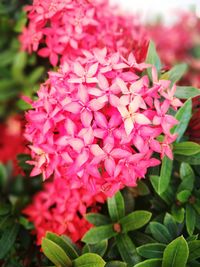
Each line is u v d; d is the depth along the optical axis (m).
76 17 0.28
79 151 0.20
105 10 0.31
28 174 0.30
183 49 0.42
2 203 0.29
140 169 0.21
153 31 0.40
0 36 0.36
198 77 0.36
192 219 0.23
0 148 0.36
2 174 0.31
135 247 0.24
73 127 0.21
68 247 0.22
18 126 0.34
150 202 0.26
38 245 0.29
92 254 0.21
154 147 0.21
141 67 0.23
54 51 0.29
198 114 0.26
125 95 0.21
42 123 0.22
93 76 0.22
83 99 0.21
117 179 0.21
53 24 0.28
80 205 0.27
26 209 0.29
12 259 0.27
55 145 0.21
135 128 0.20
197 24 0.42
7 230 0.28
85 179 0.21
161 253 0.22
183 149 0.24
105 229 0.24
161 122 0.21
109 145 0.20
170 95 0.22
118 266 0.22
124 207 0.25
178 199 0.23
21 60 0.35
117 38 0.30
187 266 0.22
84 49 0.28
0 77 0.37
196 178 0.25
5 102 0.37
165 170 0.23
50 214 0.29
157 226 0.23
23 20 0.33
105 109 0.21
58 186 0.29
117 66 0.22
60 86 0.22
